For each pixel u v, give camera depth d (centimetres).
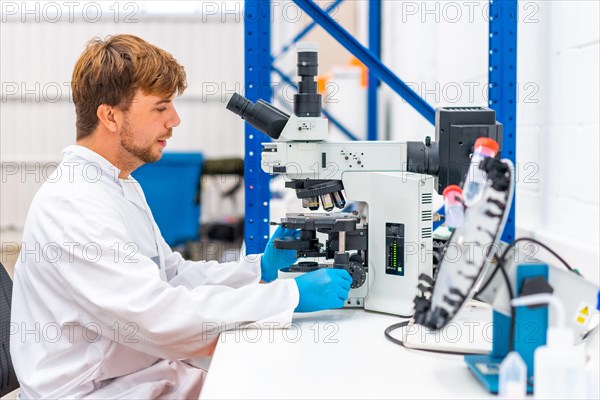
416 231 145
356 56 196
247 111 151
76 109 156
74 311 140
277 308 137
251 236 192
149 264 139
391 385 103
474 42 248
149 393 141
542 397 88
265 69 188
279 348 123
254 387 102
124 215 154
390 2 443
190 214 464
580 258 157
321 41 524
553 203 182
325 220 146
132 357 148
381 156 151
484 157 107
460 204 109
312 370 110
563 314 90
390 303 148
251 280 172
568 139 171
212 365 113
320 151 152
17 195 683
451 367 112
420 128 333
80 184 146
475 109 153
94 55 150
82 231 136
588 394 93
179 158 446
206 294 136
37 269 142
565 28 171
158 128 155
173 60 156
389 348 123
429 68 328
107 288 134
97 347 142
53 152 682
